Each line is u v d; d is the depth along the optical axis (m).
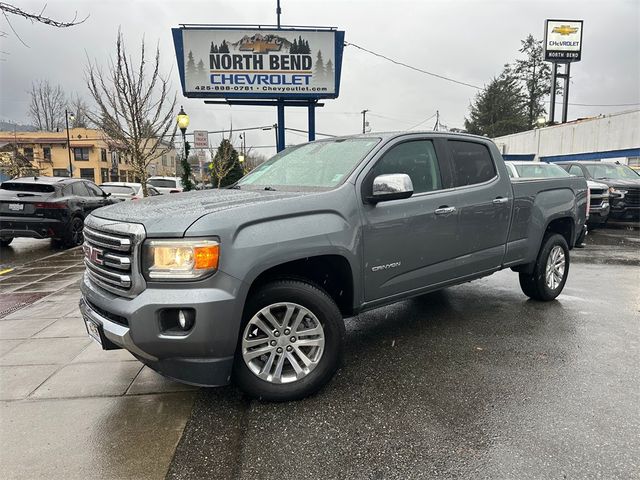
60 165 52.44
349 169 3.50
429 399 3.06
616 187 12.74
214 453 2.51
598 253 9.05
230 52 14.62
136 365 3.67
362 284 3.39
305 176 3.74
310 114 15.51
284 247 2.88
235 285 2.68
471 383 3.28
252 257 2.75
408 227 3.64
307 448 2.54
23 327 4.65
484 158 4.53
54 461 2.45
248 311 2.90
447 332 4.36
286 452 2.51
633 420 2.76
